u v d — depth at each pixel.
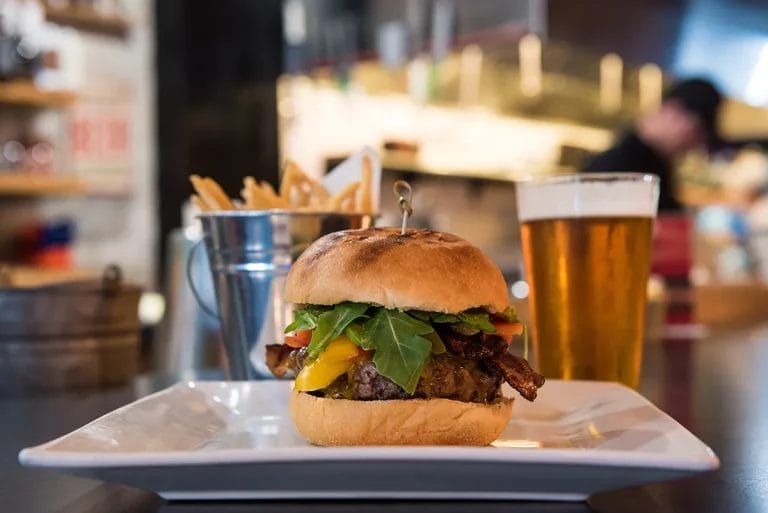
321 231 1.25
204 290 1.44
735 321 4.34
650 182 1.22
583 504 0.80
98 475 0.75
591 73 5.59
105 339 1.76
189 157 4.53
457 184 5.87
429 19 4.43
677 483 0.87
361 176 1.40
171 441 0.97
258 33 4.66
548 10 3.75
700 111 4.32
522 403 1.16
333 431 0.95
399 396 0.95
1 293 1.67
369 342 0.95
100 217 4.47
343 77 5.14
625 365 1.23
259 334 1.27
